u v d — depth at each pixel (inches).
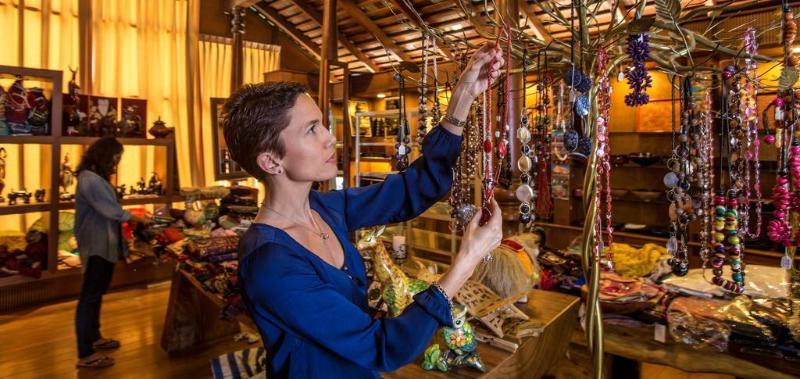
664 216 170.1
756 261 134.0
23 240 167.8
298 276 33.4
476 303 58.4
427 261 86.5
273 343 34.8
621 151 177.8
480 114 57.1
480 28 49.0
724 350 61.0
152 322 148.5
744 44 41.8
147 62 229.9
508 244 63.4
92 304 121.5
